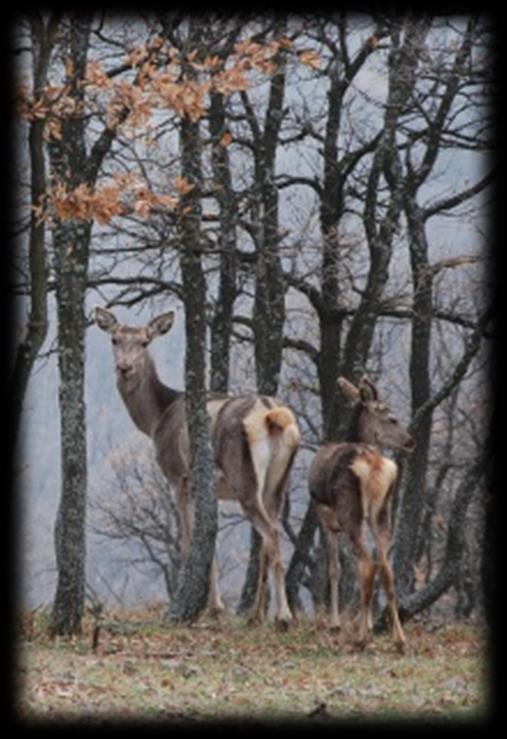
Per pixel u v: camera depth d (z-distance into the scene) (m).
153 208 51.28
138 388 66.19
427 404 61.16
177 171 60.44
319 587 79.81
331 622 57.78
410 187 75.06
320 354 83.50
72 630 52.47
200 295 58.94
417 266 74.81
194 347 58.66
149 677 43.25
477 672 47.03
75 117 46.31
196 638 53.94
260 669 46.28
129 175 42.69
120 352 65.56
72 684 41.03
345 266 76.75
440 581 58.97
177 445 64.69
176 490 65.00
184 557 64.56
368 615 52.69
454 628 65.31
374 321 73.81
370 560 52.59
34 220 42.31
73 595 52.59
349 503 53.03
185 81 43.72
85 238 53.47
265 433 58.34
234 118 78.44
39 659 46.34
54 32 42.41
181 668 45.22
